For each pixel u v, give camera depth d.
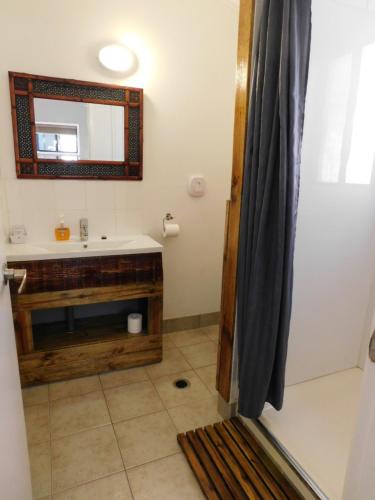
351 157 1.63
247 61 1.32
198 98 2.35
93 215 2.24
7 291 0.99
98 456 1.51
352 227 1.77
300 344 1.84
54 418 1.73
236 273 1.50
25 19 1.84
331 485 1.28
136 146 2.24
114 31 2.03
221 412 1.76
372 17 1.48
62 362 1.99
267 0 1.21
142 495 1.33
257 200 1.32
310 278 1.74
